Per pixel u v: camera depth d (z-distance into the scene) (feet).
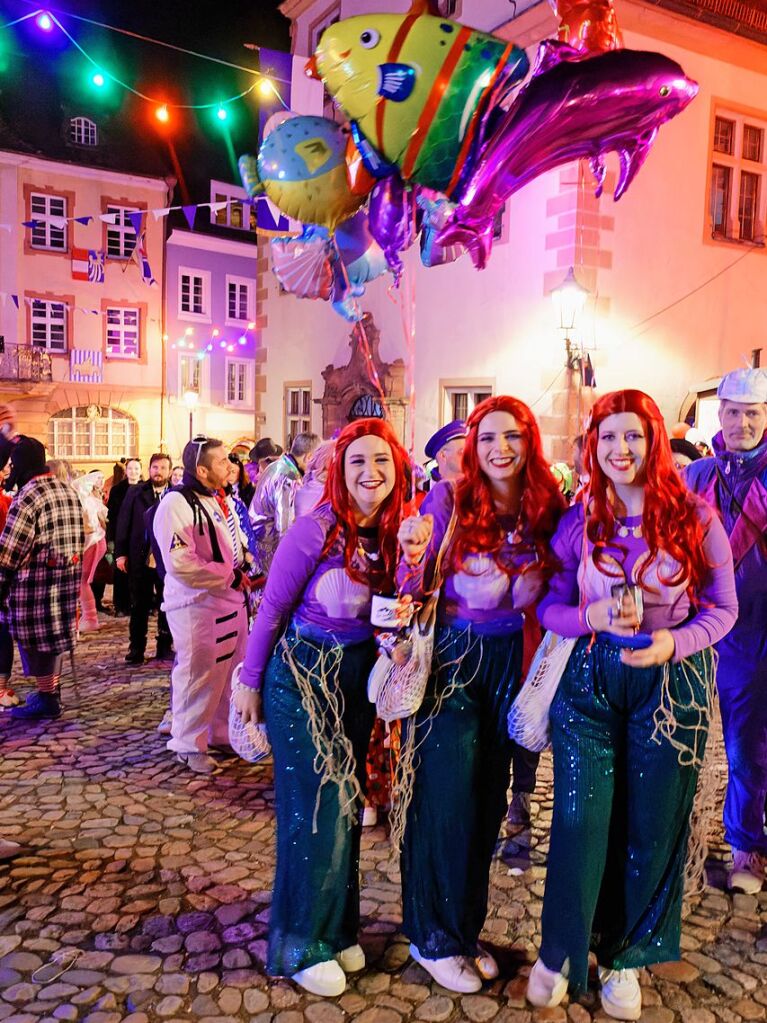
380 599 7.93
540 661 8.28
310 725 8.29
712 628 7.83
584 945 7.95
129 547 21.45
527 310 32.09
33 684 19.65
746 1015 8.03
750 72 34.50
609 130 9.18
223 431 90.63
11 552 16.17
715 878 10.57
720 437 11.34
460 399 35.83
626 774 8.13
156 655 22.44
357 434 8.15
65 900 10.00
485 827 8.64
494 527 8.19
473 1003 8.17
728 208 34.88
